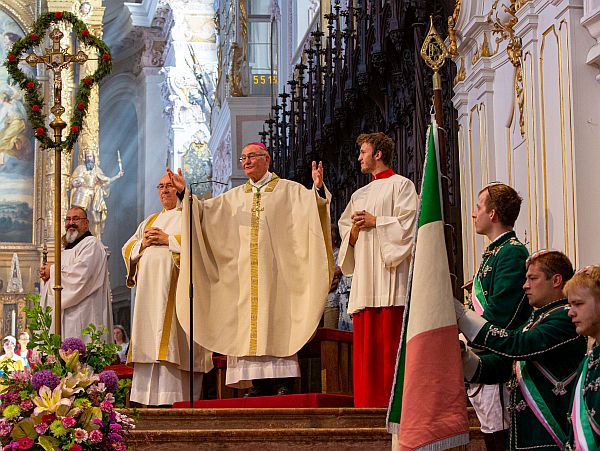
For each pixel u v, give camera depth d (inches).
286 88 824.3
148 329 339.9
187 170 1261.1
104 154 1454.2
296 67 626.5
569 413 175.9
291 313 328.8
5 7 1284.4
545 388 186.4
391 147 313.1
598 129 294.5
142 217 1396.4
